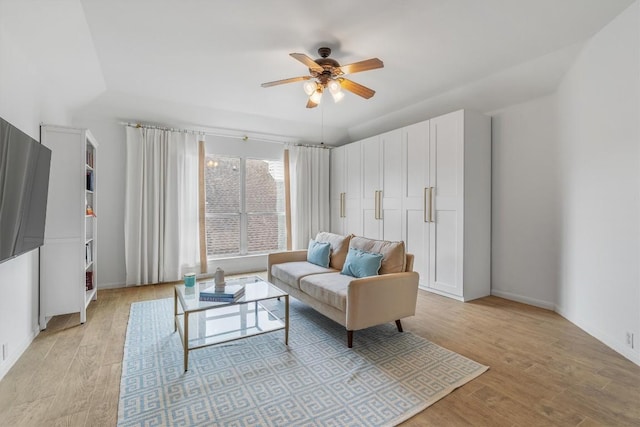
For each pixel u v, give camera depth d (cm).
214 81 357
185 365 215
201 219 486
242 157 531
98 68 317
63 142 292
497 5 222
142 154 439
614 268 244
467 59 305
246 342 262
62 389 192
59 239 289
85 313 309
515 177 374
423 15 233
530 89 344
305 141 591
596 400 182
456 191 376
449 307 349
